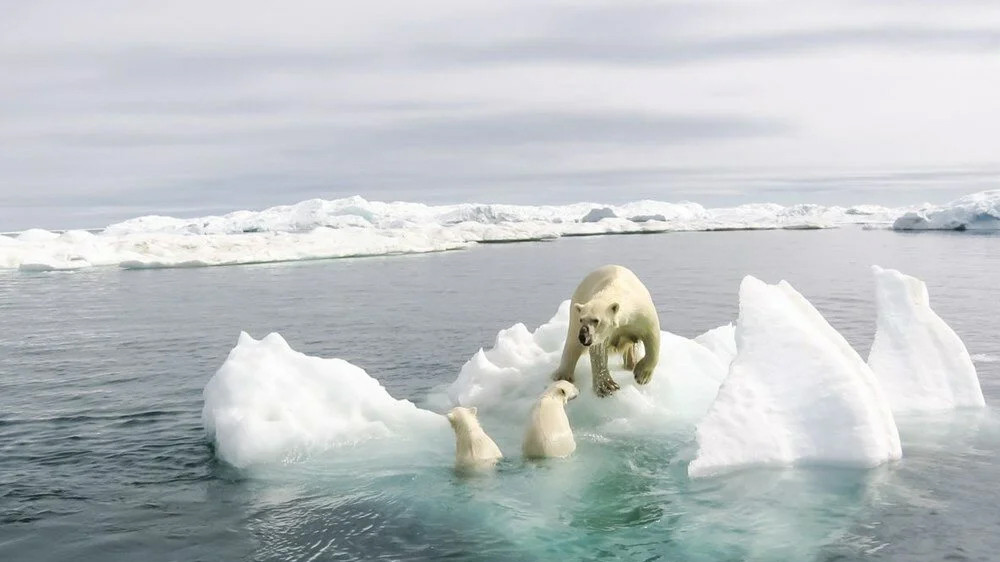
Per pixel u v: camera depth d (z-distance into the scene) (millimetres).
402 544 5465
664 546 5328
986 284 24469
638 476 6777
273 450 7559
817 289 24656
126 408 9930
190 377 12031
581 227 84375
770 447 6848
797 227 94688
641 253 48500
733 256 43781
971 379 8828
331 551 5363
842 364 7262
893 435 7098
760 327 7715
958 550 5105
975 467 6742
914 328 9211
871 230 79875
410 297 24469
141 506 6340
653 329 8727
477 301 23203
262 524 5898
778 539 5371
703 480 6598
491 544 5438
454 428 7383
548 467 7070
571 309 8906
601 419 8383
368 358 13578
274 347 9031
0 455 7848
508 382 9461
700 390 9180
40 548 5504
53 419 9359
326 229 53156
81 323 19062
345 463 7418
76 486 6855
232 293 26234
